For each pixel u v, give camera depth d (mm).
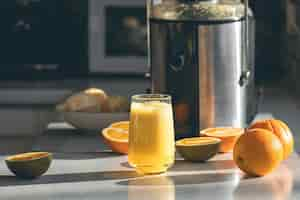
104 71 4379
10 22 4418
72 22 4414
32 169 1579
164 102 1614
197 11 1903
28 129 3994
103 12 4371
